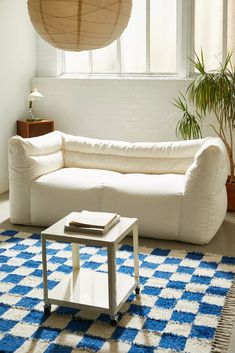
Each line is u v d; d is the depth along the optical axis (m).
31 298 3.45
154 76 6.33
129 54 6.44
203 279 3.70
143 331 3.04
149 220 4.48
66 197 4.75
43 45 6.71
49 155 5.18
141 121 6.30
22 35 6.48
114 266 3.05
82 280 3.48
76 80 6.51
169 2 6.16
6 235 4.68
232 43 5.91
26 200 4.90
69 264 3.98
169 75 6.25
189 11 5.97
